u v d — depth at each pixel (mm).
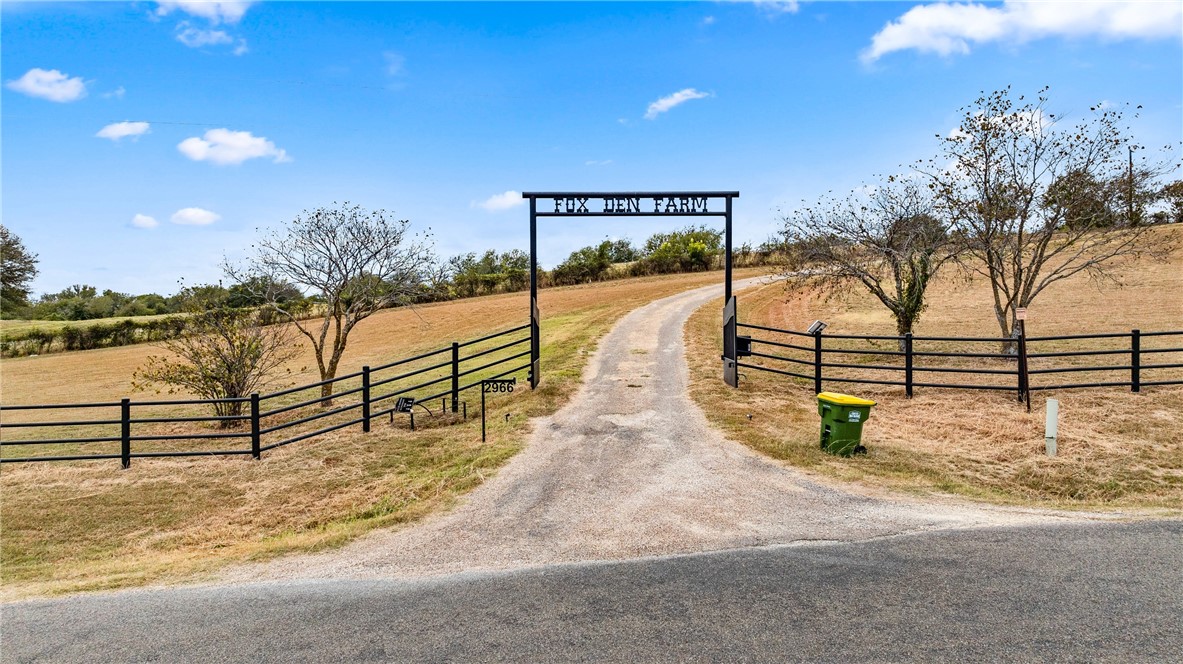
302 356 25609
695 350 18297
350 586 5512
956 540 5957
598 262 52500
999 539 5957
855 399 8945
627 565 5652
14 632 4895
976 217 14719
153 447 12211
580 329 23891
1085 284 25484
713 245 67750
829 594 4906
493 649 4273
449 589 5316
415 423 11961
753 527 6523
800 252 17062
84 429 14711
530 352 14055
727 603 4809
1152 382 11328
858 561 5531
